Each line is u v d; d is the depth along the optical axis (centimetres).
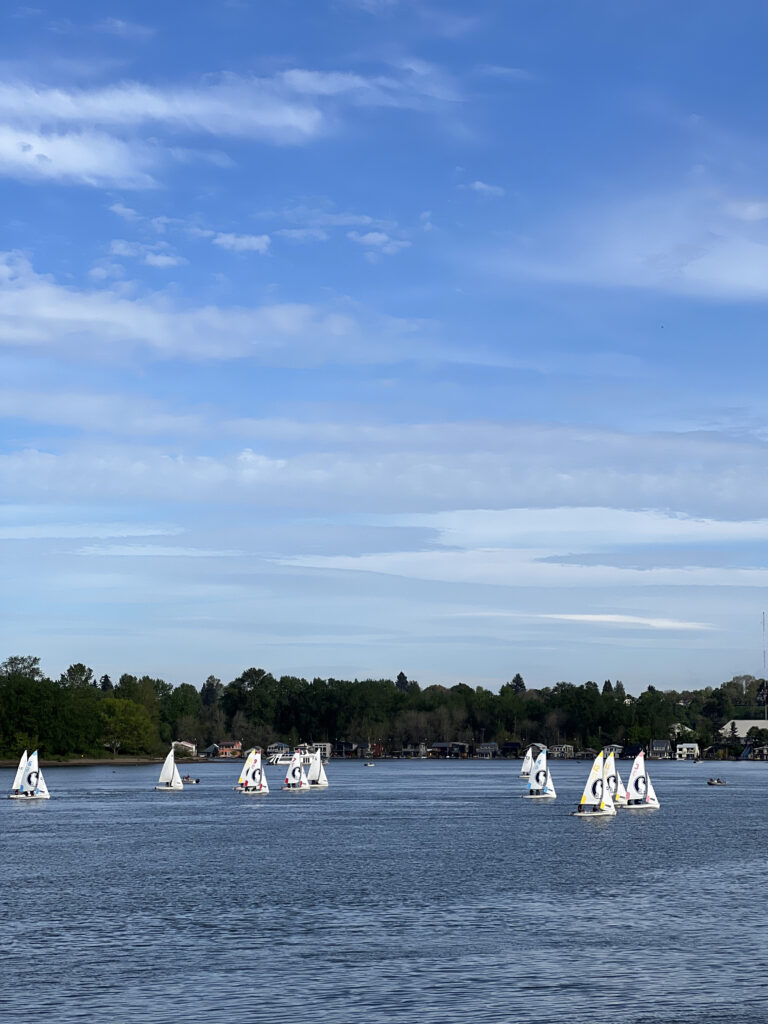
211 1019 5403
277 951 6738
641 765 18938
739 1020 5378
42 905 8400
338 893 8912
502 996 5759
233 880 9712
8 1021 5378
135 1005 5616
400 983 6003
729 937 7112
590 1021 5362
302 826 15350
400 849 12256
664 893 8931
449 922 7625
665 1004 5628
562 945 6881
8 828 15175
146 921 7700
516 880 9688
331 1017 5428
